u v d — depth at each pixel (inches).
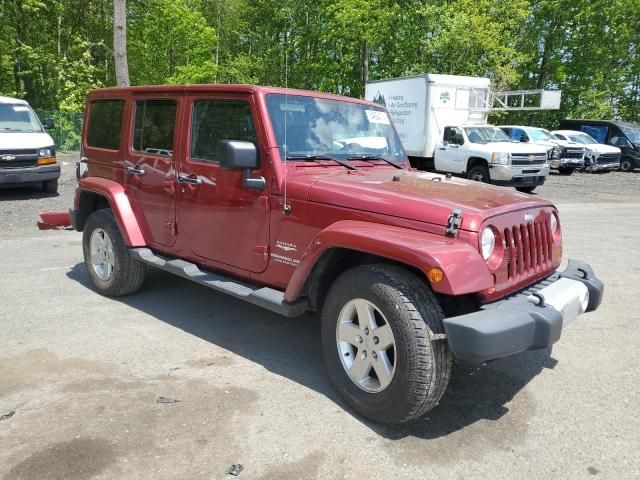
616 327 194.2
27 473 107.5
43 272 248.1
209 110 169.9
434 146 711.7
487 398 142.6
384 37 1174.3
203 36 1275.8
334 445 119.0
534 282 141.3
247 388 144.3
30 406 133.0
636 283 247.4
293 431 124.0
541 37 1315.2
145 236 198.5
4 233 331.0
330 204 138.7
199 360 161.0
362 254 137.1
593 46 1283.2
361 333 128.4
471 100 725.9
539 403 140.3
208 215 169.6
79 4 1127.6
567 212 470.0
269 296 148.7
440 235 122.0
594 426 129.4
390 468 111.4
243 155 143.9
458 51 1104.2
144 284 233.0
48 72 1037.2
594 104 1306.6
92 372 151.6
